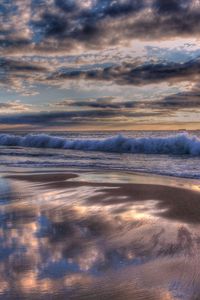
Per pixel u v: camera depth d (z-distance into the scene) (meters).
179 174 14.78
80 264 4.92
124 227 6.83
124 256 5.24
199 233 6.41
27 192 10.80
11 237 6.20
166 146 27.78
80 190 11.11
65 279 4.43
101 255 5.29
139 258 5.16
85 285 4.27
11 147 38.25
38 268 4.78
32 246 5.70
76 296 4.00
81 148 33.78
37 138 40.12
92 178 13.81
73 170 16.61
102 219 7.47
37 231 6.57
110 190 11.05
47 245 5.73
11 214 7.96
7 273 4.62
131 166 18.14
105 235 6.29
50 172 15.79
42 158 23.56
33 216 7.76
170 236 6.24
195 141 26.69
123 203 9.14
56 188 11.47
